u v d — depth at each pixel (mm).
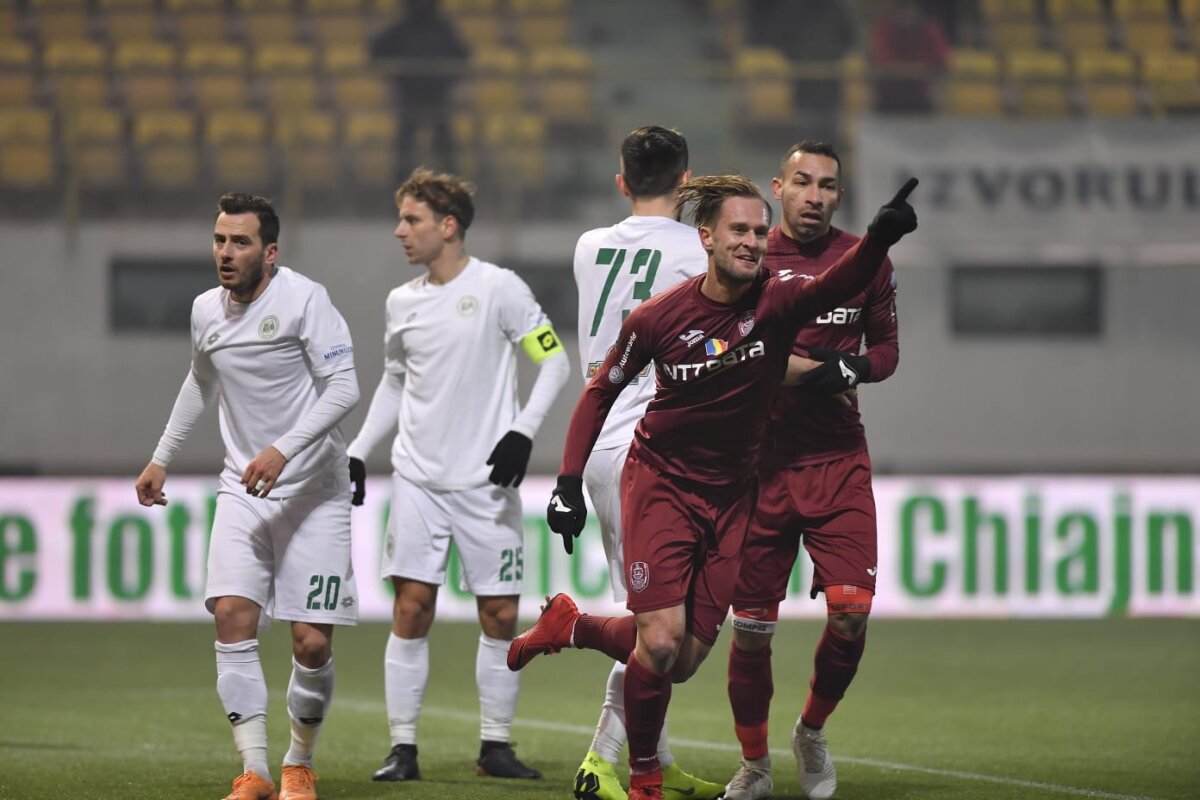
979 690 29922
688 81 48469
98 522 39062
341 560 17719
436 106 47406
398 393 21156
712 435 15836
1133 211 44812
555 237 45438
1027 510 40906
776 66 51312
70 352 43875
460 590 41250
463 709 27516
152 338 44188
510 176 45719
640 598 15914
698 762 21438
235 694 17234
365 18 56875
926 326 44656
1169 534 41062
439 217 20609
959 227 44781
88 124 45438
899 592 40750
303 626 17578
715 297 15398
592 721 25969
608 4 59781
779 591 18031
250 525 17469
